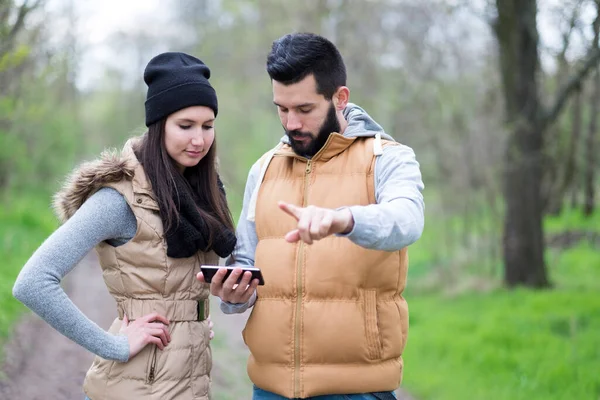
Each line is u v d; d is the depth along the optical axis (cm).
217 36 2045
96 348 233
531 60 1094
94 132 2878
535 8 1069
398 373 243
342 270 232
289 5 1655
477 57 1312
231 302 238
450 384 632
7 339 614
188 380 248
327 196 240
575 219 1841
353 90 1556
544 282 1155
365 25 1556
